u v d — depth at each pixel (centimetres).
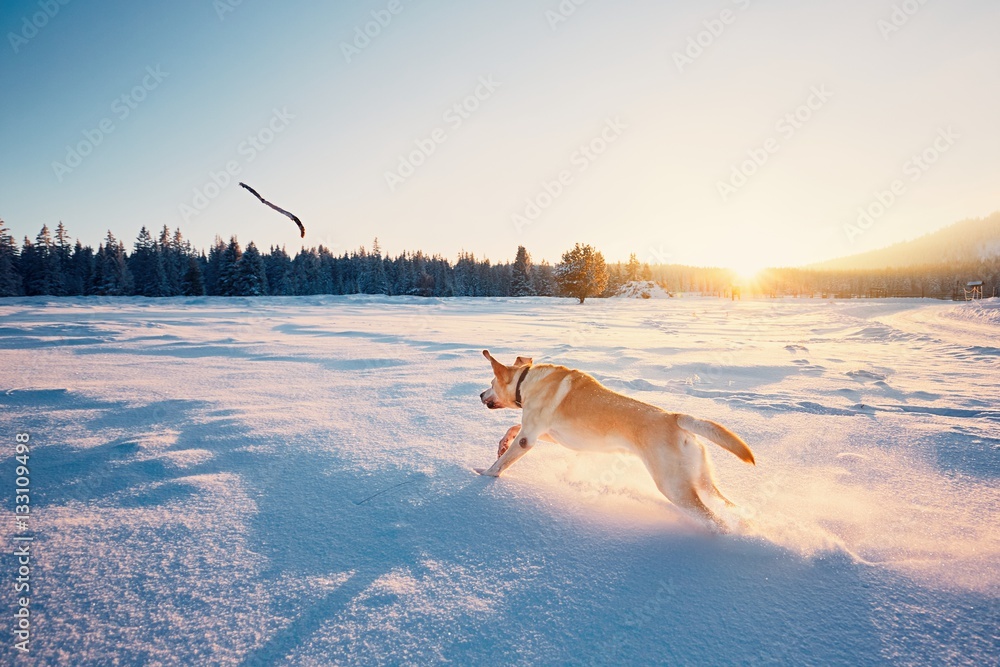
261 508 296
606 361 928
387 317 2197
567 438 356
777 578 232
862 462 397
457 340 1276
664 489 298
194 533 263
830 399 636
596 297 6241
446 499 315
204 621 194
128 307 2631
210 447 400
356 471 358
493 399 433
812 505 316
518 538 267
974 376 841
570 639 189
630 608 209
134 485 320
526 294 7206
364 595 213
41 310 2178
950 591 221
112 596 207
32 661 168
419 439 441
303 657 176
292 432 445
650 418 316
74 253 5762
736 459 411
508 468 381
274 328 1551
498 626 195
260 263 5325
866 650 185
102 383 646
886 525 287
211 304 3219
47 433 425
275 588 217
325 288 6488
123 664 169
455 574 231
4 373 705
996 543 264
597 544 263
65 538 252
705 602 214
